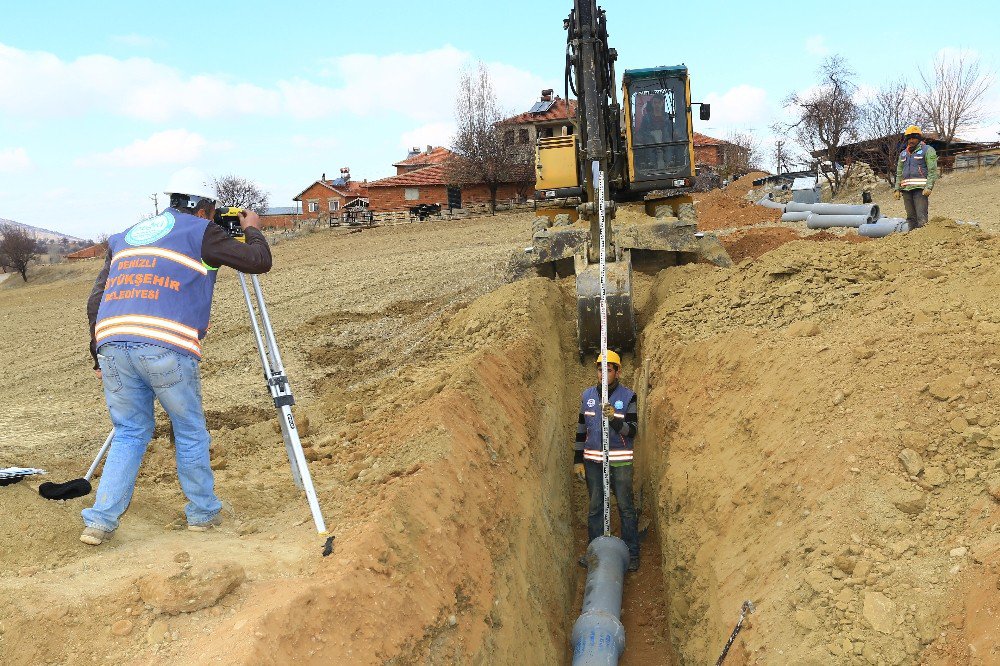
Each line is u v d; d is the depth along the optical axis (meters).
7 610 3.24
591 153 8.75
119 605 3.34
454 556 4.48
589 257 9.27
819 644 3.82
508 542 5.36
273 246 31.33
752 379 6.12
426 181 42.12
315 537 4.15
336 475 5.29
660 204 11.81
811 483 4.72
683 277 9.30
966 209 16.47
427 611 3.95
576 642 5.56
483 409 6.23
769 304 7.41
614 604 5.88
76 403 8.70
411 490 4.55
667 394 7.08
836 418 5.02
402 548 4.12
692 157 10.73
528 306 9.20
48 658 3.11
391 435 5.70
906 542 4.04
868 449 4.61
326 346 10.81
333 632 3.40
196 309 4.13
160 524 4.47
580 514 7.93
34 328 16.28
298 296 16.12
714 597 4.95
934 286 6.15
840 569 4.08
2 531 3.81
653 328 8.25
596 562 6.33
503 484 5.78
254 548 4.02
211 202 4.43
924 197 10.79
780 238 13.59
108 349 3.94
